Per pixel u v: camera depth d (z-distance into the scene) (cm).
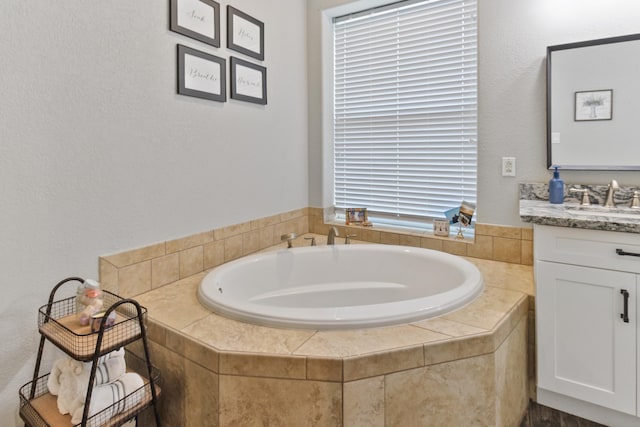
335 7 275
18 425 140
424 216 272
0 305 135
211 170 214
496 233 226
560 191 195
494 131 221
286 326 142
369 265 239
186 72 195
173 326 146
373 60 281
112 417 123
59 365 130
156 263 187
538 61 205
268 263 224
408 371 127
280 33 262
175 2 188
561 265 163
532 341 177
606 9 187
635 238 148
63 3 147
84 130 156
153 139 183
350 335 136
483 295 174
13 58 134
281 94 265
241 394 127
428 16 257
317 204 296
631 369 151
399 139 276
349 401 121
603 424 163
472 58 244
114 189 168
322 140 290
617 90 186
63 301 151
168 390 146
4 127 133
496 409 141
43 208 145
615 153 188
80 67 153
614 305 153
